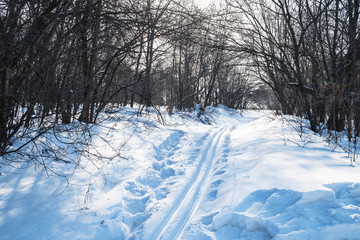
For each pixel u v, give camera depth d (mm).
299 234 2635
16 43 3650
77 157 5012
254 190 3607
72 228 3064
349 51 7391
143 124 8703
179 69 15992
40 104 4129
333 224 2723
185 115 15172
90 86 5316
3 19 3621
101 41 5262
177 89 16891
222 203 3652
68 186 4008
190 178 4906
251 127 10430
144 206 3939
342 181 3463
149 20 4969
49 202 3514
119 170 4973
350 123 6113
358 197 3240
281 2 7441
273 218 2951
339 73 7570
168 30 5020
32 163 4387
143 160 5699
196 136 8484
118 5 4746
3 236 2779
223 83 29344
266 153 5293
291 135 7395
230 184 4195
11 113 4258
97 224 3205
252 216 2992
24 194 3574
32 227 2979
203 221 3365
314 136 7348
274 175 4020
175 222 3404
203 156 6344
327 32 7680
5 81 3922
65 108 4848
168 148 7281
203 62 17094
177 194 4195
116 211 3553
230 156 5895
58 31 4191
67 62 4477
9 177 3932
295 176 3830
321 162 4488
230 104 32438
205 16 5293
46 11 4051
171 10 4984
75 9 4273
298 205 3092
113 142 6242
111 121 8070
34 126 4598
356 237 2549
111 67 7188
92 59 5867
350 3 7254
